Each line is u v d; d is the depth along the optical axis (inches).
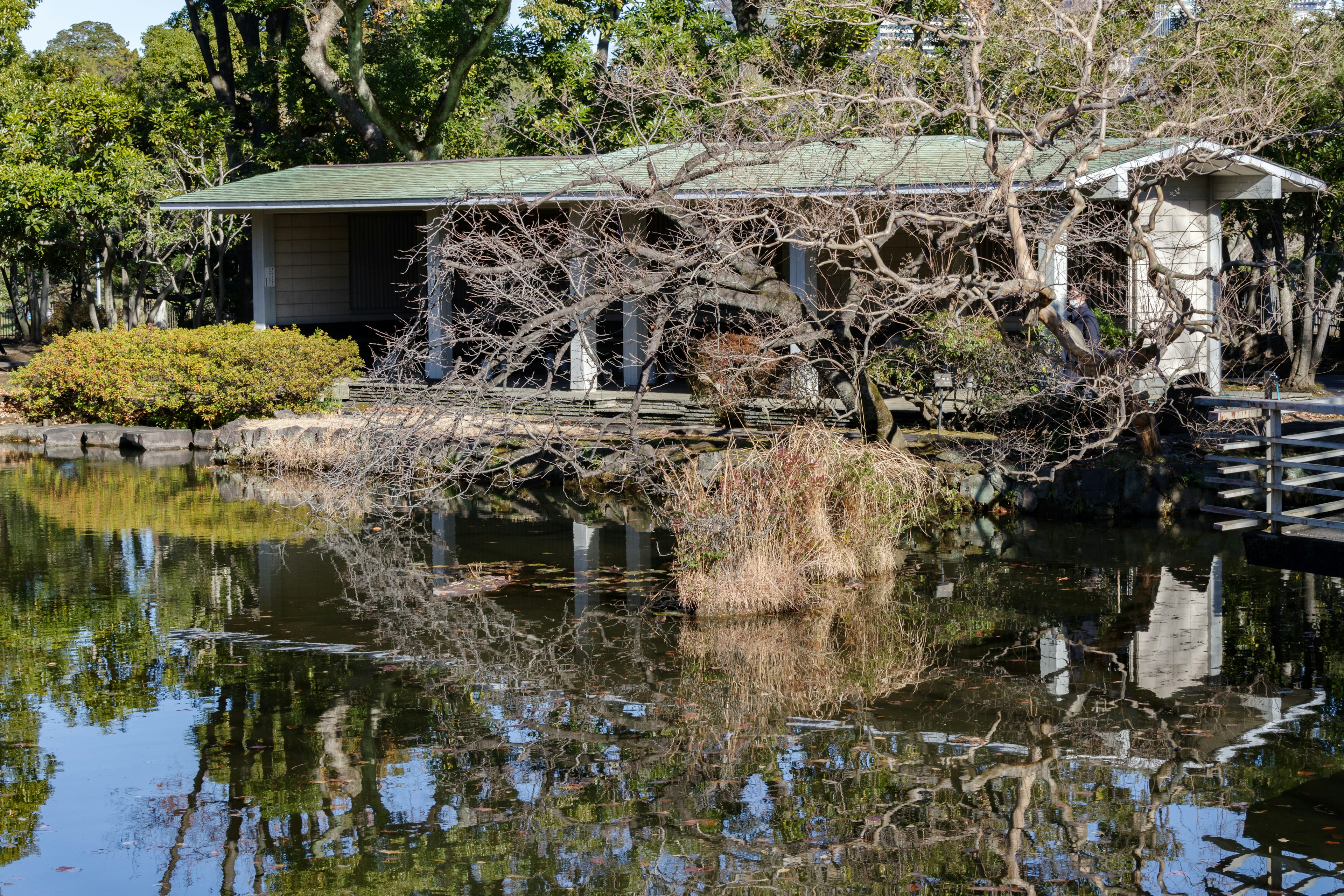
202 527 518.9
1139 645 345.7
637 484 547.5
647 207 442.6
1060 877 214.4
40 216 1029.8
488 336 419.2
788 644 353.1
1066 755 268.5
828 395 582.2
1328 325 840.3
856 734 283.6
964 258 684.1
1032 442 548.4
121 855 226.7
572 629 369.4
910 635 359.6
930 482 488.1
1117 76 473.1
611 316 882.8
